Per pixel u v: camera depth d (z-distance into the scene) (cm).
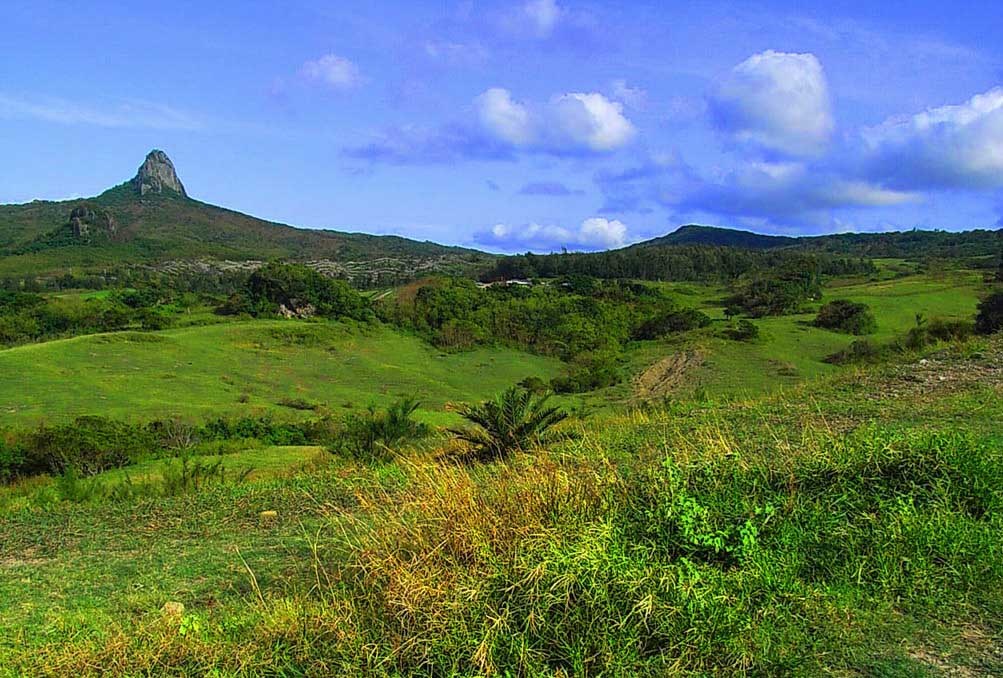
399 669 314
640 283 9056
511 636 312
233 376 5622
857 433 554
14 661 352
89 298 8388
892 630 326
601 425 1005
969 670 295
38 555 579
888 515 410
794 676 295
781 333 5447
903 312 6212
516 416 869
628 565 346
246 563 511
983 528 402
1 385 4809
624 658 300
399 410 1148
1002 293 2155
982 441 563
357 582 389
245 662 326
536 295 8125
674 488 433
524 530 386
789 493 451
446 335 7056
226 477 946
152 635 363
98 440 2359
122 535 625
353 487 697
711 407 1002
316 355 6475
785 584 357
